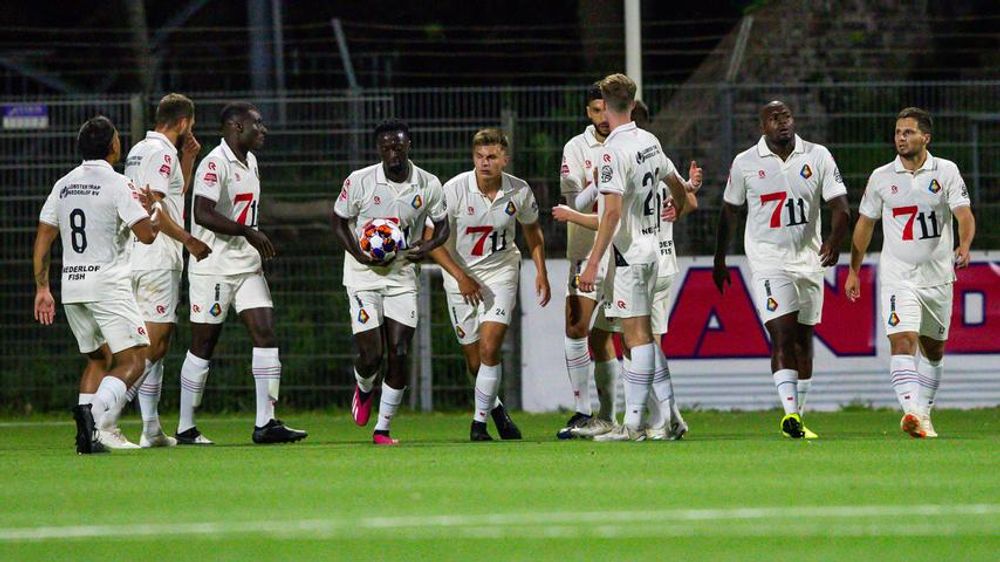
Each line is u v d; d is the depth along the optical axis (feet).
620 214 117.29
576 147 135.95
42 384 192.03
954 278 134.00
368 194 128.88
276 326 189.47
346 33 310.24
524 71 307.58
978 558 61.67
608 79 118.52
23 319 190.60
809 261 133.08
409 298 129.90
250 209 131.54
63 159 184.44
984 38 280.72
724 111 182.80
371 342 128.98
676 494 81.87
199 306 131.95
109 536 68.59
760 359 184.44
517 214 133.80
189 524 72.02
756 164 132.05
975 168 183.42
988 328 184.44
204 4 313.73
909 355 132.26
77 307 116.98
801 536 67.00
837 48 241.14
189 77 296.92
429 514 74.59
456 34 308.81
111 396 115.24
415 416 187.01
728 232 135.33
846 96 196.24
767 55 238.68
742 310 184.55
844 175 185.37
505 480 89.71
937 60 279.69
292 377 190.19
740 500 79.15
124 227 115.75
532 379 185.88
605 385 137.18
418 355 189.37
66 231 115.55
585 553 63.41
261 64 280.51
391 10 311.68
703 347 184.55
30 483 90.68
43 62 290.97
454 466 99.60
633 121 123.24
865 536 66.95
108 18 309.22
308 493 83.97
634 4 184.96
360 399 131.75
